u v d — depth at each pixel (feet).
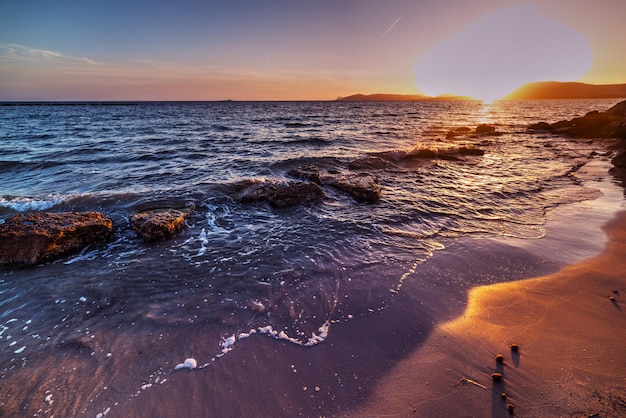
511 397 10.98
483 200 34.78
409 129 111.75
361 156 56.34
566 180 43.70
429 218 29.40
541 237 24.93
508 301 16.63
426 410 10.68
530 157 61.62
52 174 42.88
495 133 101.55
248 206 31.63
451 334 14.26
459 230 26.71
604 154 64.64
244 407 10.83
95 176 41.83
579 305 16.02
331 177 40.37
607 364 12.16
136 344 13.67
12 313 15.83
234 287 17.99
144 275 19.31
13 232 21.09
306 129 109.29
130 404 10.94
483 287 18.06
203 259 21.31
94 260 21.25
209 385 11.67
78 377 12.03
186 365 12.55
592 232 25.58
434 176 45.70
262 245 23.41
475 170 49.98
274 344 13.70
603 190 38.24
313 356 13.05
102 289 17.81
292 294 17.34
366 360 12.86
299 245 23.45
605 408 10.34
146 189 35.47
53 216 24.34
